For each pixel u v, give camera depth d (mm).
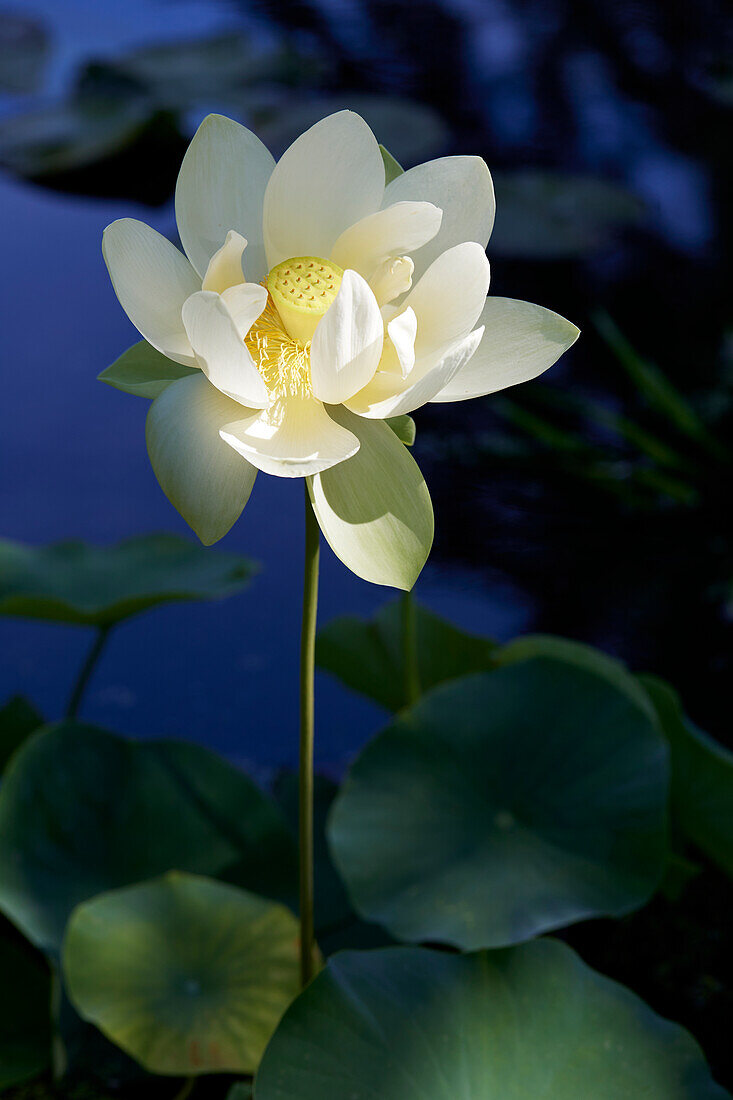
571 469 3682
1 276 4230
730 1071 2277
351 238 2098
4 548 2521
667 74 5664
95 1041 2252
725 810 2295
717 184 5059
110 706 2723
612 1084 2100
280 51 5891
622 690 2324
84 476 3354
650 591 3166
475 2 6281
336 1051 2086
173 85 5547
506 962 2139
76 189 4898
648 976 2367
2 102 5512
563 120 5383
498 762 2287
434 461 3787
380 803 2268
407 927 2197
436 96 5539
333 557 3244
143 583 2490
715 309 4406
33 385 3754
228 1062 2156
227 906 2227
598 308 4398
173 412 2053
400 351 2053
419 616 2439
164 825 2307
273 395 2094
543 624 3020
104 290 4227
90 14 6352
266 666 2797
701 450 3779
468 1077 2086
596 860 2236
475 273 2068
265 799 2330
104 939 2191
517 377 2082
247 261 2117
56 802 2285
